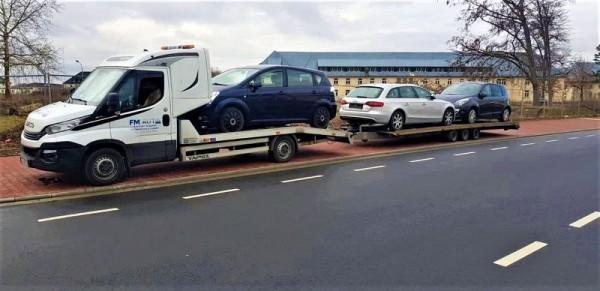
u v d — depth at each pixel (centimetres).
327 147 1437
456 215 665
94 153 814
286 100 1105
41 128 780
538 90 4147
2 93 1573
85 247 520
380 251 512
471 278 441
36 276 440
